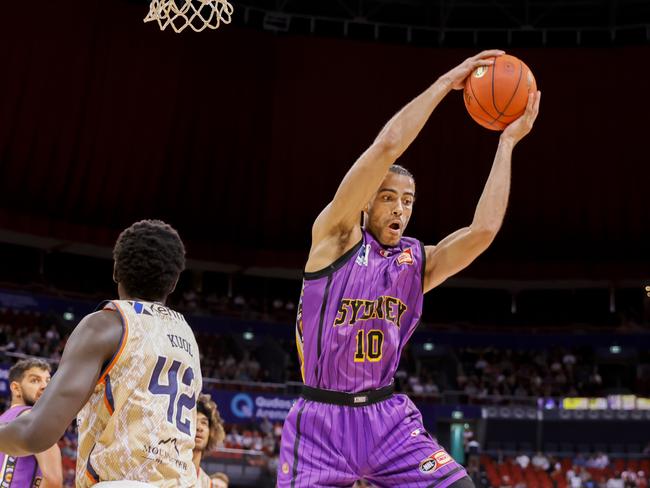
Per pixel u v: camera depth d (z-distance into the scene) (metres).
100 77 41.72
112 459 4.64
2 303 40.72
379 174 5.56
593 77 45.84
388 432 5.66
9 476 7.57
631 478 38.47
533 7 47.12
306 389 5.77
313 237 5.92
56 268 47.03
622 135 46.00
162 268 5.06
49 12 39.81
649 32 47.19
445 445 45.53
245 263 46.22
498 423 43.41
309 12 48.09
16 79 39.81
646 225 46.31
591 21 48.06
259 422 40.00
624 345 47.38
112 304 4.88
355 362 5.68
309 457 5.59
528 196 47.22
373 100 46.22
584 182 46.62
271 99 45.94
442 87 5.93
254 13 47.09
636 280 46.22
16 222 40.56
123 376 4.73
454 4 46.84
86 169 42.34
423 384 45.72
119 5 41.62
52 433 4.46
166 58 43.16
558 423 42.94
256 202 46.44
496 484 39.16
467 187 46.84
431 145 46.88
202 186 45.31
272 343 47.66
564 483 38.78
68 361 4.64
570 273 46.75
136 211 44.03
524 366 48.06
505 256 47.66
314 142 46.31
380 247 5.94
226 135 45.28
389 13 48.59
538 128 46.56
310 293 5.79
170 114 43.72
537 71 46.34
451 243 6.07
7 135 40.19
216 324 45.69
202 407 8.32
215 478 9.67
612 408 42.56
